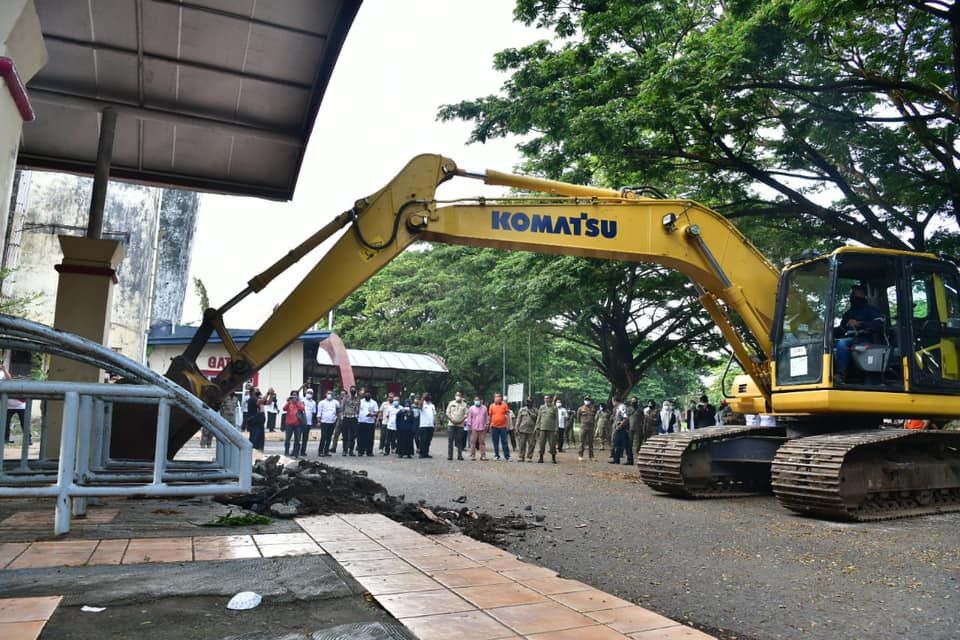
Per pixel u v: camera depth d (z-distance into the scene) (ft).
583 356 139.74
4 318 13.37
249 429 55.01
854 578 17.65
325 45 23.16
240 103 26.96
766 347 34.88
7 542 13.91
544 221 30.50
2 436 15.26
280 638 8.82
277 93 26.21
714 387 165.58
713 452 35.12
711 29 45.39
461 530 21.67
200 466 18.83
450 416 58.54
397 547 14.87
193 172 32.30
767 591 16.25
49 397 16.71
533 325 87.81
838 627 13.57
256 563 12.73
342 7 21.12
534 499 32.14
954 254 52.37
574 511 28.81
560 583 12.51
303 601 10.57
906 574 18.15
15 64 13.46
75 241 25.73
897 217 51.75
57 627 8.91
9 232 74.69
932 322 32.37
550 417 57.41
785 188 49.49
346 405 60.44
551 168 52.29
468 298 111.65
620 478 43.65
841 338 31.50
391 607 10.45
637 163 50.24
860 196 51.72
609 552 20.52
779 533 24.50
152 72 25.21
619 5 45.80
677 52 46.26
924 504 31.53
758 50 40.24
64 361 24.88
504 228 29.68
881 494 29.84
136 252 87.25
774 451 34.58
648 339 100.58
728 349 92.07
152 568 12.03
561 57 48.16
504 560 14.33
